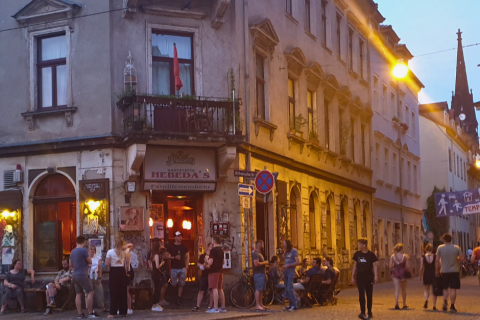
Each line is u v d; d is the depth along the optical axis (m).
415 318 15.80
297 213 26.14
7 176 20.28
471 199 37.03
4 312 19.09
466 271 49.56
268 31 23.59
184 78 20.55
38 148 19.84
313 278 19.81
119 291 16.53
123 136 18.97
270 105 23.66
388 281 38.62
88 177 19.33
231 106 19.83
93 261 18.75
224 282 20.17
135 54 19.80
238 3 21.61
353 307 19.36
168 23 20.31
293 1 26.95
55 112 19.81
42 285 19.73
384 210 39.44
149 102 18.77
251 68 22.34
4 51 20.67
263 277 18.52
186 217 20.84
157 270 18.31
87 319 16.38
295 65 26.17
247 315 16.53
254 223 21.83
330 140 30.45
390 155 41.53
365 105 35.94
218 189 20.48
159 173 19.34
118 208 19.08
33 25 20.39
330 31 30.98
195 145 19.67
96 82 19.56
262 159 22.75
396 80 44.09
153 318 15.98
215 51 20.88
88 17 19.88
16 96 20.42
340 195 31.20
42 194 20.22
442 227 56.97
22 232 20.05
